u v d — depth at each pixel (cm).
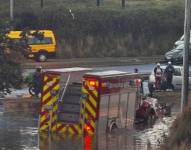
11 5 13238
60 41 14400
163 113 7475
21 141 5428
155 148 4966
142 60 14375
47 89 6047
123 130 6362
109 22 15175
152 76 10125
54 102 6012
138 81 6712
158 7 16438
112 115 6209
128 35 15425
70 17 14725
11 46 3195
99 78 5931
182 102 5328
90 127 5928
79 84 6131
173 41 16100
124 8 16000
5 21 3198
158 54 15775
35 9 14550
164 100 8931
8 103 8212
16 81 3216
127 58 14838
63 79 6044
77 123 5959
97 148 5172
